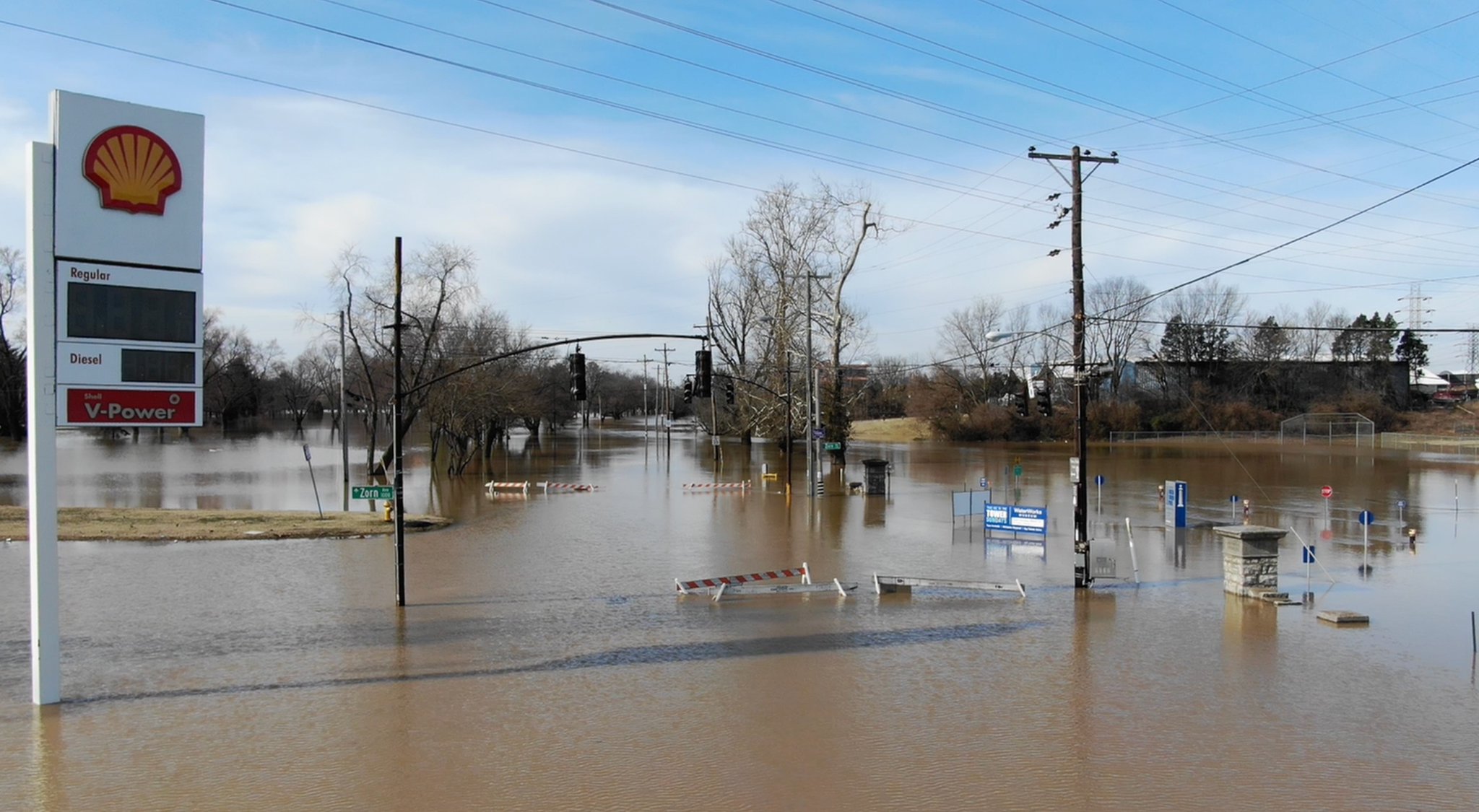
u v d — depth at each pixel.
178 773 11.16
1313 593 22.72
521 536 32.81
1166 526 35.03
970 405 108.50
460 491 50.31
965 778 11.03
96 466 67.31
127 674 15.41
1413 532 30.20
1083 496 23.50
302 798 10.44
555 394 115.12
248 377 142.00
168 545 29.77
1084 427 23.59
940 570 26.08
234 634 18.20
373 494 23.27
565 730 12.70
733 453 84.12
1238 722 13.09
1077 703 13.98
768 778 11.02
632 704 13.85
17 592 21.88
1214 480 54.72
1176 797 10.52
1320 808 10.23
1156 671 15.80
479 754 11.82
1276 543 22.25
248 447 93.81
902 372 149.00
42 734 12.54
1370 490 48.78
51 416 13.91
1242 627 19.05
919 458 76.75
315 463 69.88
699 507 42.06
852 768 11.35
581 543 30.94
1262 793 10.63
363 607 20.84
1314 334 132.25
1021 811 10.11
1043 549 30.00
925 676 15.47
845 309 66.69
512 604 21.28
